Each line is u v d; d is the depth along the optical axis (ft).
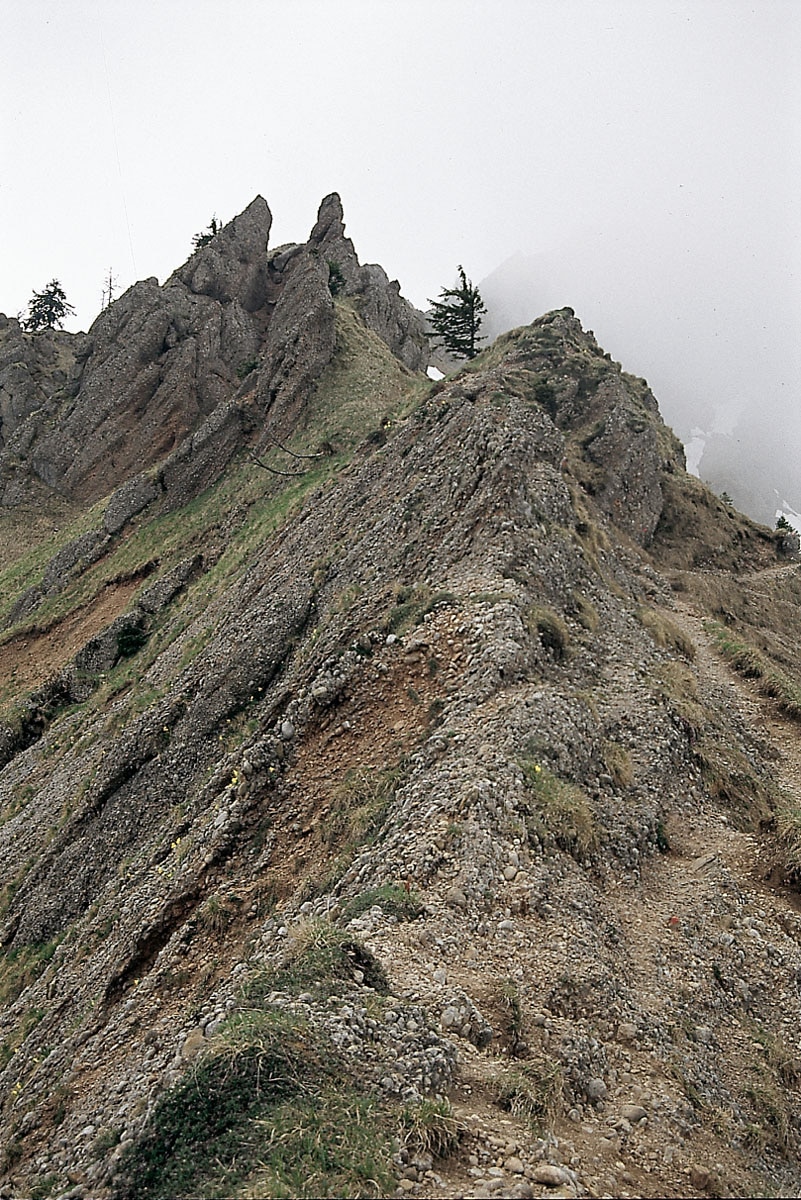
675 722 46.39
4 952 62.44
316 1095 17.89
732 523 120.26
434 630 46.21
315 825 39.75
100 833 63.77
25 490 188.24
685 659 63.46
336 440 131.03
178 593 117.80
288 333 157.28
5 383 215.92
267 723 52.70
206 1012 27.89
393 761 39.93
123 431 193.16
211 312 200.44
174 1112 18.12
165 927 40.73
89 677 111.24
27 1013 49.06
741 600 99.09
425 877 28.91
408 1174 16.17
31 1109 35.40
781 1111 23.70
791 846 37.88
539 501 61.31
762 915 34.45
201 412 193.47
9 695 119.96
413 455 82.07
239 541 116.57
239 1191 15.44
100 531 142.82
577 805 34.09
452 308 182.09
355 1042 19.76
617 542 96.94
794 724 58.49
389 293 234.79
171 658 94.58
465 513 59.93
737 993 29.45
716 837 39.42
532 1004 23.75
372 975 23.07
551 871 30.53
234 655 68.08
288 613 68.28
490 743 36.27
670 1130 20.34
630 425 112.68
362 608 56.34
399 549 62.90
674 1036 25.21
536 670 44.34
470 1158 17.04
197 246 223.71
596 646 52.65
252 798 42.75
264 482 130.21
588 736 39.91
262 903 37.81
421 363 228.22
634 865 34.86
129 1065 31.04
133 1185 17.06
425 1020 21.29
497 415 71.15
